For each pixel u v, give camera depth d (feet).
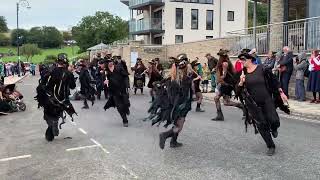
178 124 28.40
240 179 21.66
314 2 66.90
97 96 65.67
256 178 21.77
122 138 33.17
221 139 31.81
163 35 160.56
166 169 23.86
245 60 26.89
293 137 32.07
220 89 40.27
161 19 162.40
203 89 72.90
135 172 23.44
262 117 26.30
